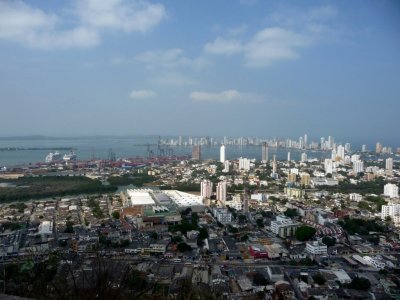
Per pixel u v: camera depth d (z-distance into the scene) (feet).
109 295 45.03
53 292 53.98
